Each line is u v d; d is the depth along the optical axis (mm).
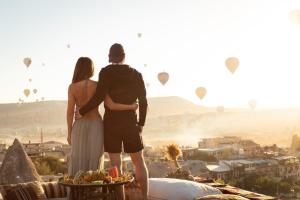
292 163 117000
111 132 5016
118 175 4758
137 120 5160
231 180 99188
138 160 5125
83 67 5156
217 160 119562
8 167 7000
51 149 115312
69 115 5145
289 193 95500
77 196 4449
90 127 5059
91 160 5023
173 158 7418
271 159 118062
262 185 97312
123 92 5012
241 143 139875
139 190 5418
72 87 5129
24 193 5426
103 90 4969
